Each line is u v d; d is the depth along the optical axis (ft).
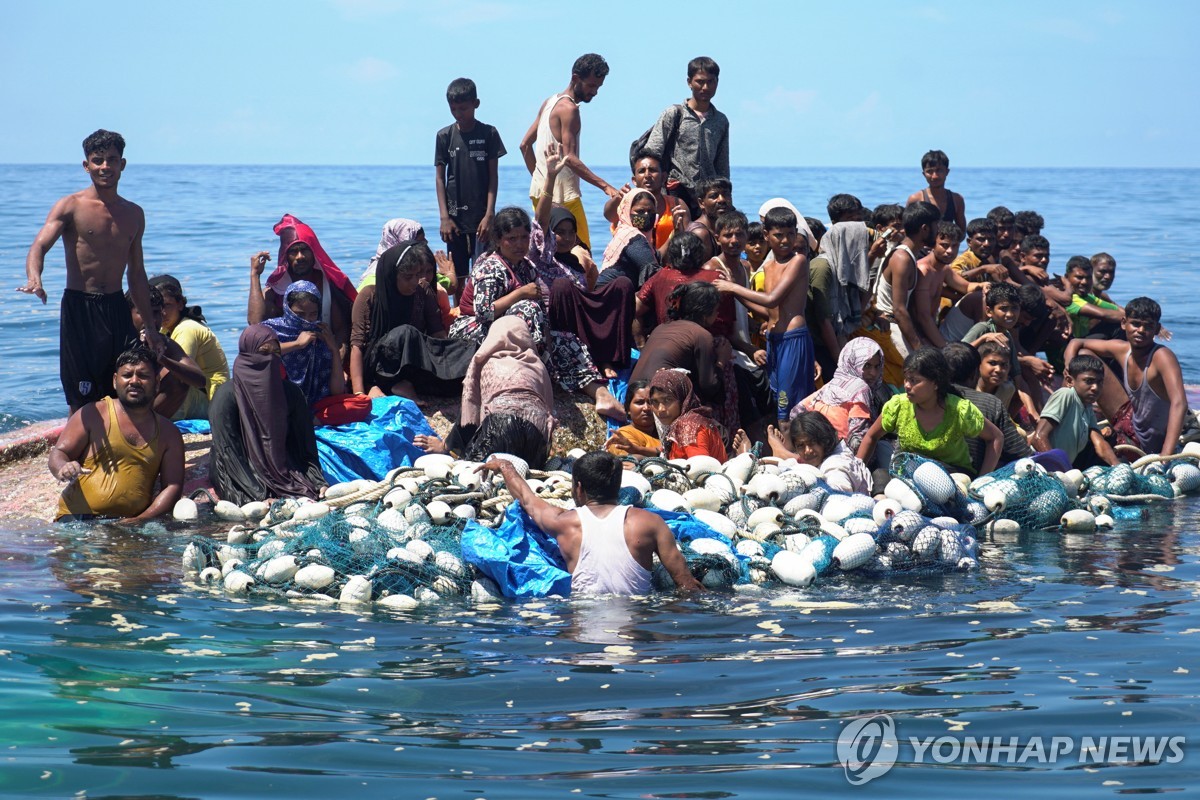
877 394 34.68
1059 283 45.01
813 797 14.56
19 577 24.70
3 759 15.55
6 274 79.97
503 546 24.31
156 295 33.42
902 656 19.97
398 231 36.78
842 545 25.48
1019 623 21.88
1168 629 21.36
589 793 14.64
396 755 15.83
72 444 29.86
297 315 32.65
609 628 21.74
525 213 34.40
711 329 34.91
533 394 31.94
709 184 37.91
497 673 19.20
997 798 14.49
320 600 23.49
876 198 248.73
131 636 20.99
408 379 34.30
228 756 15.75
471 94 40.65
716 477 28.50
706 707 17.62
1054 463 32.91
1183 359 55.83
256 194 222.69
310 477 30.89
